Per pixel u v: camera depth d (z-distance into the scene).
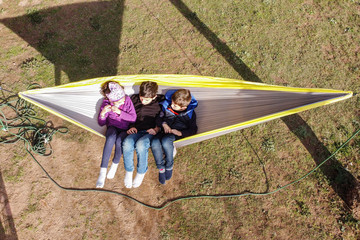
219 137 4.96
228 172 4.68
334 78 5.68
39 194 4.38
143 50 5.89
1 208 4.22
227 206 4.41
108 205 4.38
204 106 4.19
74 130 4.94
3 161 4.56
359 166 4.73
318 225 4.30
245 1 6.71
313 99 3.62
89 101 3.86
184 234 4.21
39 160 4.64
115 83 3.65
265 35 6.20
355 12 6.65
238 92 4.00
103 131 3.87
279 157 4.84
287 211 4.41
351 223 4.27
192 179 4.62
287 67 5.79
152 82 3.71
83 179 4.55
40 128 4.84
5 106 5.04
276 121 5.15
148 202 4.44
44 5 6.36
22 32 5.95
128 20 6.31
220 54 5.91
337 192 4.53
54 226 4.18
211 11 6.54
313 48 6.05
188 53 5.91
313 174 4.68
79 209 4.32
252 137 5.00
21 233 4.09
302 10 6.64
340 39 6.21
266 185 4.60
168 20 6.35
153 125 3.95
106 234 4.18
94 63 5.66
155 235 4.20
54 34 5.93
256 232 4.24
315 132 5.07
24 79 5.34
